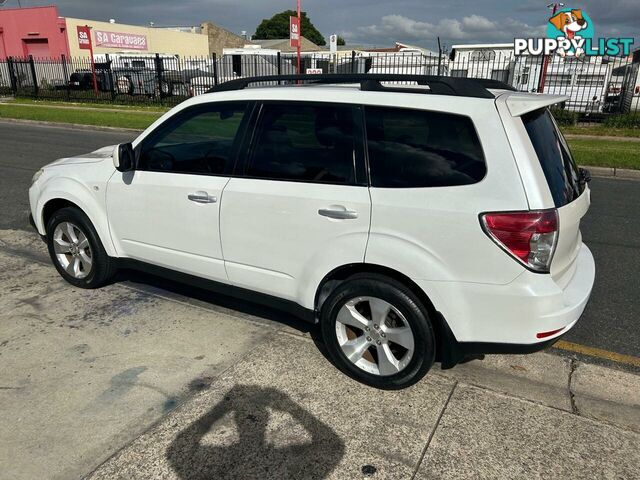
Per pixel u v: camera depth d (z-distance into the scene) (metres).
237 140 3.45
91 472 2.49
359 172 3.00
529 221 2.60
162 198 3.74
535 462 2.59
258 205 3.30
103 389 3.11
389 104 2.96
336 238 3.05
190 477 2.46
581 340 3.85
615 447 2.71
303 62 24.14
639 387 3.27
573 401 3.10
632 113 16.83
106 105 23.28
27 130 15.93
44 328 3.83
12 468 2.50
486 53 18.41
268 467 2.53
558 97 2.98
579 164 10.36
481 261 2.70
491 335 2.79
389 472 2.51
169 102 23.47
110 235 4.17
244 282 3.54
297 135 3.22
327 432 2.78
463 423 2.87
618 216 7.07
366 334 3.14
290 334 3.83
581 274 3.16
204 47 49.62
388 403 3.03
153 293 4.49
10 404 2.96
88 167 4.24
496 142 2.68
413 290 2.95
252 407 2.98
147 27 43.09
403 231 2.85
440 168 2.80
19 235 6.02
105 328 3.85
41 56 36.41
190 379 3.23
